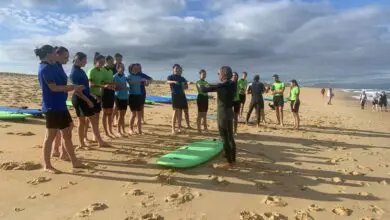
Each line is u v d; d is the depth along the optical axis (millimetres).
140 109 10094
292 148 9555
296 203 5594
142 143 9000
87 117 8555
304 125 14344
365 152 9531
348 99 38594
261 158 8219
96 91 8555
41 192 5512
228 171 6992
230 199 5602
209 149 8062
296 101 12984
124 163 7129
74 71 7465
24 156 7312
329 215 5223
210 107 20109
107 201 5285
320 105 28156
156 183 6105
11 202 5113
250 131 11977
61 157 7180
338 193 6125
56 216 4738
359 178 7023
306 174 7133
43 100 6230
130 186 5918
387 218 5211
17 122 11266
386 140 11641
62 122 6320
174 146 8797
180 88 10539
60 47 6379
